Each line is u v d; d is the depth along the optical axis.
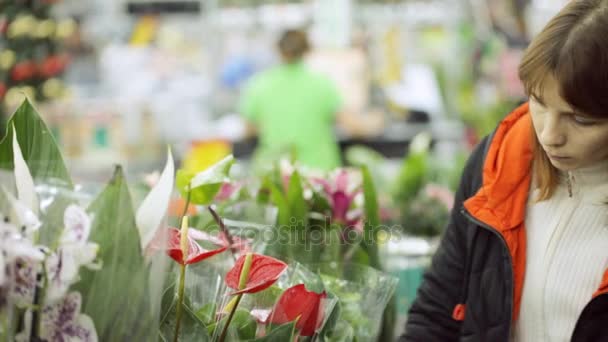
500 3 4.83
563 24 1.27
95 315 1.08
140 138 4.87
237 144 5.27
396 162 5.20
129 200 1.10
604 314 1.38
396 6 5.53
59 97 3.79
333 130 5.44
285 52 4.85
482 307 1.53
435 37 5.47
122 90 5.25
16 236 1.03
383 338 1.74
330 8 5.61
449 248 1.62
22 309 1.04
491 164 1.52
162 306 1.27
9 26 3.50
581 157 1.32
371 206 1.82
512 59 3.93
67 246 1.06
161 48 5.44
